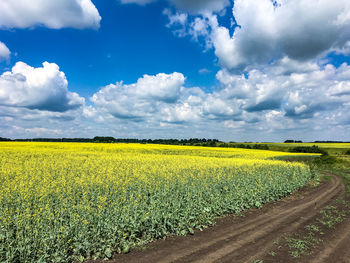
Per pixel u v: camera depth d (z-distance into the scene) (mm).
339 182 19422
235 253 6309
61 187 10852
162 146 54781
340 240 7266
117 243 6488
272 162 25344
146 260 5914
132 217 7609
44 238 5926
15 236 6207
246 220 9305
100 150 37281
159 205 8852
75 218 6918
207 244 6922
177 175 14188
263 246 6770
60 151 31344
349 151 61406
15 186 10141
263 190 12898
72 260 5844
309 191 15836
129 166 19188
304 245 6836
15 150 29750
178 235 7613
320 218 9523
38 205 8117
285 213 10320
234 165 20359
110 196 9922
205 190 11438
